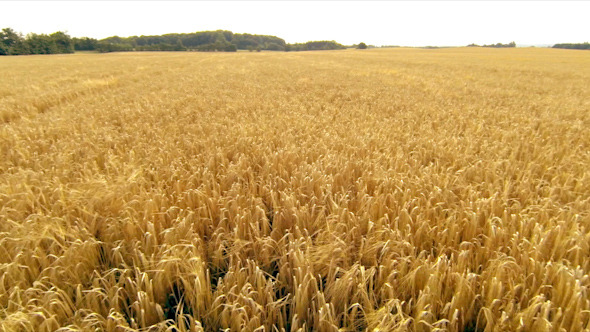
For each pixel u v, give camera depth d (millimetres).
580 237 2340
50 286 2135
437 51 72000
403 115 7812
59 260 2189
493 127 6488
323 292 2086
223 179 3699
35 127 6312
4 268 2113
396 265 2311
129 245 2518
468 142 5238
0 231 2623
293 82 15391
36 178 3576
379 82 15922
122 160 4383
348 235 2555
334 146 4949
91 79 16438
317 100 10336
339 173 3668
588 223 2732
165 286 2223
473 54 56000
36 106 9195
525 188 3434
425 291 1970
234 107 8547
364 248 2467
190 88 12852
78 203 2979
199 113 7828
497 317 1916
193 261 2191
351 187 3654
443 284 2113
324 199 3119
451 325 1805
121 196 3078
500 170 4070
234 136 5531
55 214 2828
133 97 10617
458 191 3508
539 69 25734
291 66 27719
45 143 5152
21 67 28312
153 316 1982
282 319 2006
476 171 3971
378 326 1756
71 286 2125
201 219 2914
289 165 4180
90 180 3416
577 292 1798
